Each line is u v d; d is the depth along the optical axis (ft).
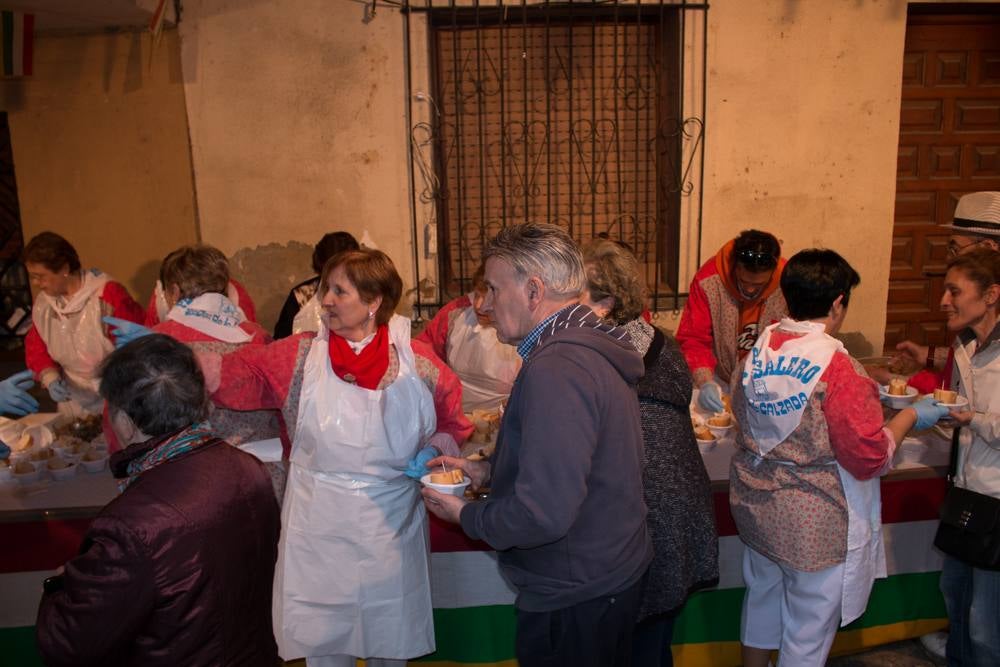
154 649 4.59
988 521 7.51
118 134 15.01
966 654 8.25
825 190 16.49
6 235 16.10
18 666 7.91
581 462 4.92
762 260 9.91
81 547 4.64
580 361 5.10
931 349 9.63
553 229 5.41
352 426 6.33
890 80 16.10
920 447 8.84
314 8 15.25
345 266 6.35
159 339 5.00
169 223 15.34
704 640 8.77
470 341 10.01
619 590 5.43
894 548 8.89
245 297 11.71
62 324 10.60
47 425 9.65
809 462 6.92
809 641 7.29
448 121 16.06
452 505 5.68
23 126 14.84
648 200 16.60
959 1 15.84
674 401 6.69
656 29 15.90
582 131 16.16
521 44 15.76
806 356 6.74
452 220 16.52
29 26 13.29
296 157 15.87
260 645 5.11
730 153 16.12
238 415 7.28
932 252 17.44
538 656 5.59
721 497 8.29
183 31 15.28
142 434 4.91
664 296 16.51
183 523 4.58
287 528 6.59
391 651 6.79
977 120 16.97
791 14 15.62
